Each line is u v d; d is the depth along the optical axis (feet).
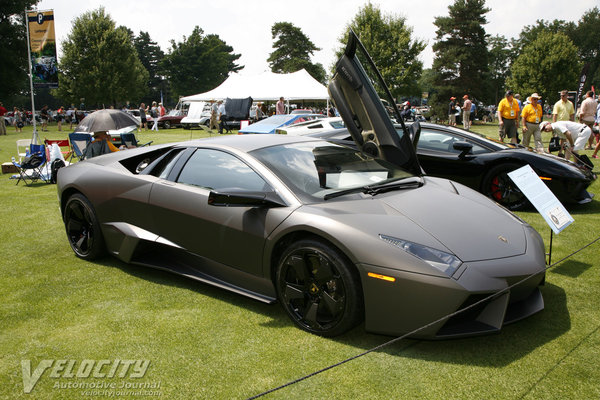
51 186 25.02
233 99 71.77
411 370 7.23
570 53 125.39
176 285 10.87
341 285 7.88
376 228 7.87
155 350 7.97
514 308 8.41
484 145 18.29
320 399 6.56
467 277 7.22
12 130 87.30
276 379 7.06
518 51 271.08
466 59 164.76
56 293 10.45
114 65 120.67
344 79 13.38
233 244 9.39
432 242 7.71
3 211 18.90
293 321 8.70
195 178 10.50
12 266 12.28
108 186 11.76
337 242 7.77
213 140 11.29
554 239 14.10
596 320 8.73
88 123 22.24
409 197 9.28
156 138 60.34
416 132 13.15
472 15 166.20
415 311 7.32
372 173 10.39
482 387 6.75
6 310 9.61
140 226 11.23
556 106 34.40
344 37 101.35
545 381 6.86
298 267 8.36
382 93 12.57
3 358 7.84
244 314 9.30
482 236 8.21
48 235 15.30
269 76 78.43
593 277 10.89
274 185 9.20
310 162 10.14
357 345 8.02
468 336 7.39
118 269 11.99
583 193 17.56
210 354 7.80
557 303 9.50
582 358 7.45
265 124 43.62
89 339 8.38
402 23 99.40
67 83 120.67
